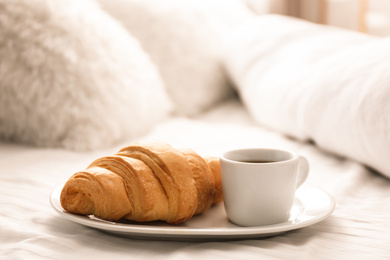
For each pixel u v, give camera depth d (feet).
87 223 2.13
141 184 2.15
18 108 3.27
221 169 2.25
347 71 2.98
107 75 3.37
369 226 2.30
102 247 2.13
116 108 3.34
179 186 2.17
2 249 2.12
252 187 2.18
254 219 2.20
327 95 3.01
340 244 2.17
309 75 3.28
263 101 3.59
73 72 3.28
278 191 2.19
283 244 2.12
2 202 2.48
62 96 3.26
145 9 4.14
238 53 4.12
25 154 3.14
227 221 2.26
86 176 2.17
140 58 3.74
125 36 3.75
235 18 4.72
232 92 4.53
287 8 5.34
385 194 2.61
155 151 2.21
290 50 3.79
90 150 3.24
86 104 3.27
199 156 2.30
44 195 2.57
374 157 2.73
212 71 4.25
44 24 3.33
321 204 2.32
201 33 4.27
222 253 2.06
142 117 3.50
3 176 2.78
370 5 4.97
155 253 2.10
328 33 3.90
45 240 2.14
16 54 3.27
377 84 2.74
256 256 2.05
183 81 4.09
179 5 4.29
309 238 2.19
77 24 3.39
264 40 4.03
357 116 2.77
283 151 2.29
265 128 3.71
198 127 3.73
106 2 4.12
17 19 3.31
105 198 2.14
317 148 3.22
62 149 3.25
